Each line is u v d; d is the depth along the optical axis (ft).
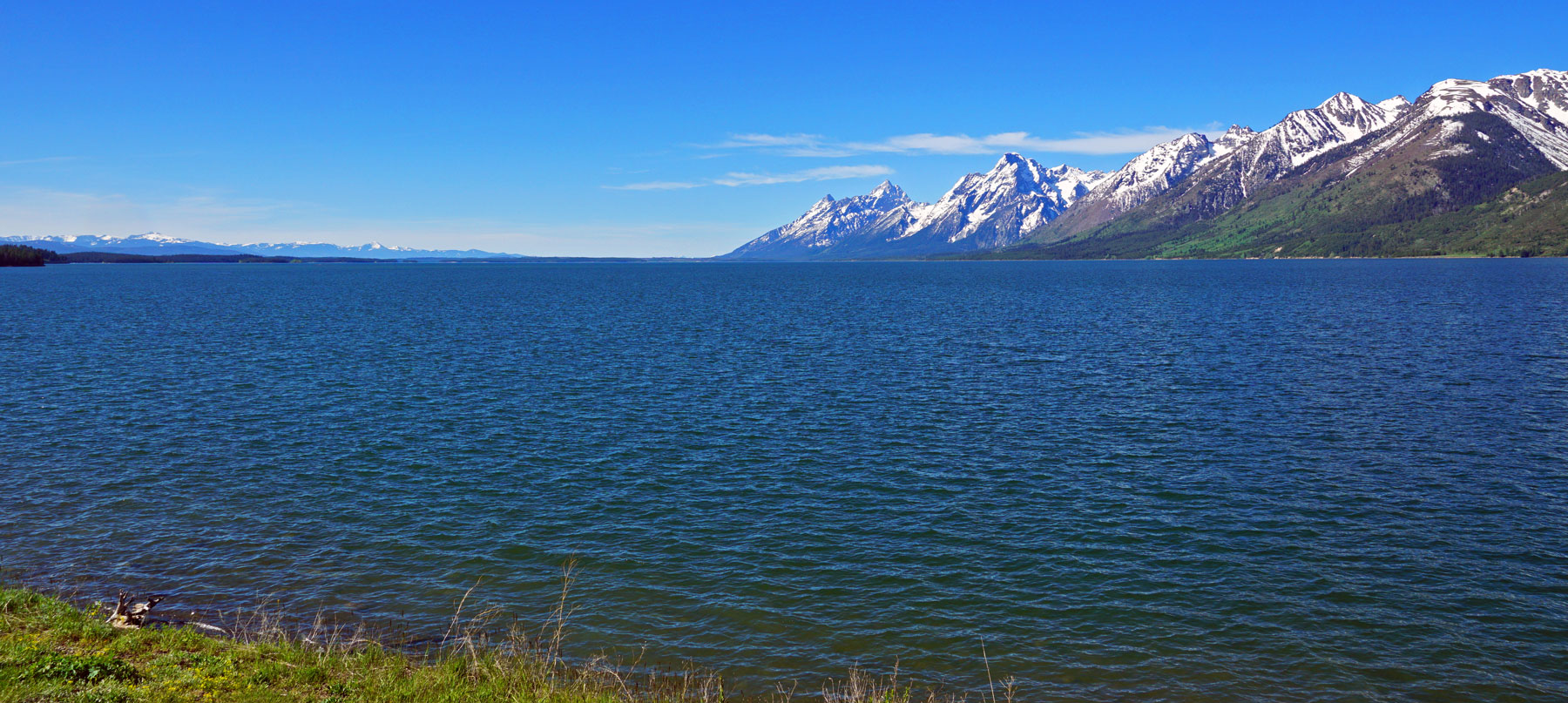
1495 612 80.79
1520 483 118.32
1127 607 81.76
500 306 472.85
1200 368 222.28
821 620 79.10
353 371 213.05
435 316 390.63
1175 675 70.28
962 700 66.39
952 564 91.71
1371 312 387.75
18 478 117.39
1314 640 75.66
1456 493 114.21
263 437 142.61
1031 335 304.50
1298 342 275.18
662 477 121.90
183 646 61.21
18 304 440.45
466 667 64.85
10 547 92.27
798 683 68.39
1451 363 224.12
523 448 137.69
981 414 165.07
